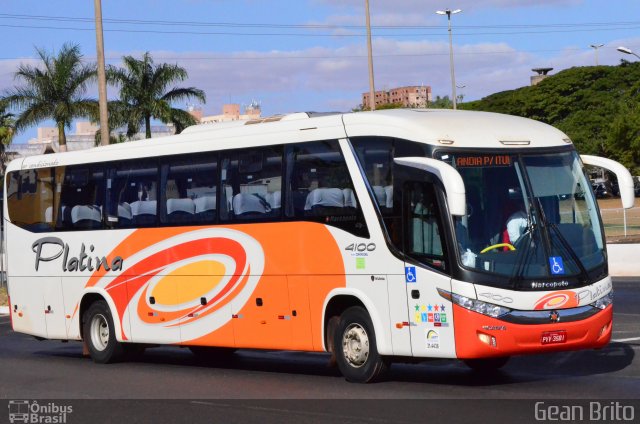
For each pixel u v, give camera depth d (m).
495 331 11.85
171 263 16.23
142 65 46.75
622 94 93.62
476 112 13.54
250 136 14.99
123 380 15.15
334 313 13.80
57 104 45.69
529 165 12.56
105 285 17.50
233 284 15.12
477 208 12.19
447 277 12.10
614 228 46.22
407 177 12.61
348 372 13.41
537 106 97.56
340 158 13.55
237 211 15.09
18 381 15.40
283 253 14.28
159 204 16.53
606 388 12.13
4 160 63.09
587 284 12.35
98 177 17.80
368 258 13.07
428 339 12.35
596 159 13.31
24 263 19.16
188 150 16.05
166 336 16.36
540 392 12.01
